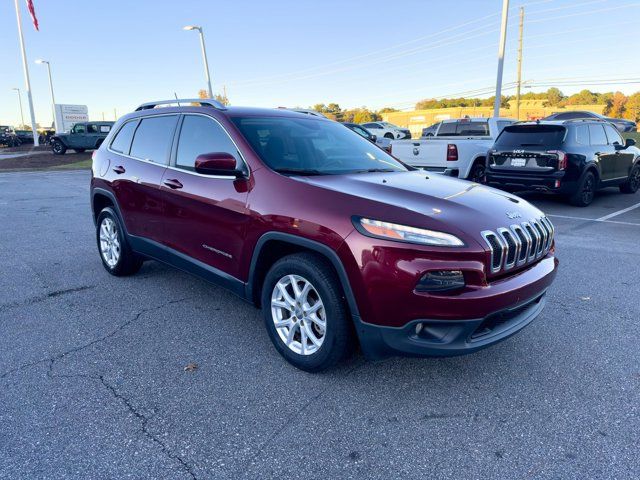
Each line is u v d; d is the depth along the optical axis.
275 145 3.69
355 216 2.84
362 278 2.76
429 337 2.75
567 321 4.07
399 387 3.07
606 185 10.34
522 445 2.53
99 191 5.09
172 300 4.51
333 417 2.75
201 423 2.69
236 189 3.48
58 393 2.96
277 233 3.14
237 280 3.56
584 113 25.23
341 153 4.03
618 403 2.90
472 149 10.58
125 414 2.76
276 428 2.65
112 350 3.53
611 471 2.33
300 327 3.21
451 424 2.70
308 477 2.30
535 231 3.15
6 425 2.64
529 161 9.32
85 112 39.81
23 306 4.35
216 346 3.60
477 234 2.76
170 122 4.33
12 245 6.59
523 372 3.26
